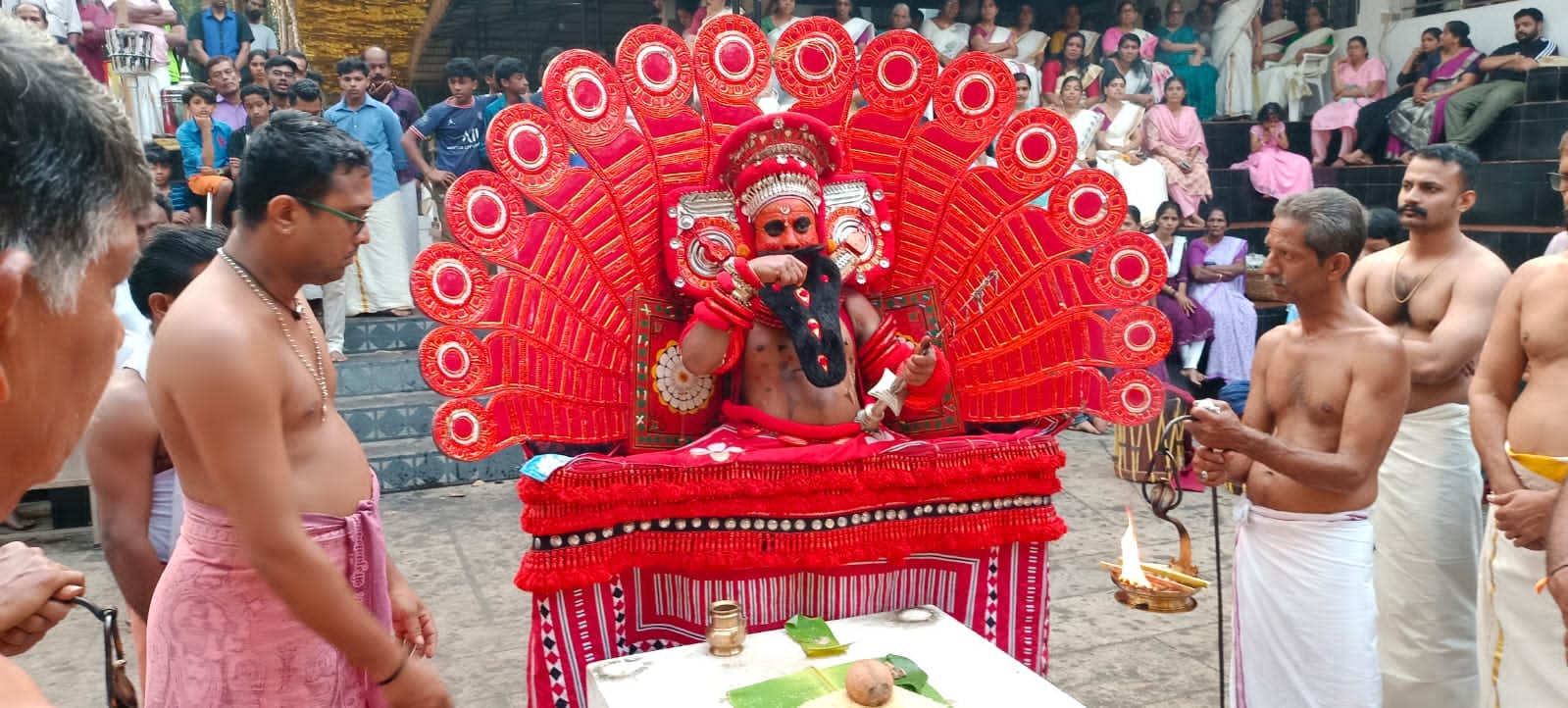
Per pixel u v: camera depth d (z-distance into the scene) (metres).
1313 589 2.20
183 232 2.03
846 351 2.36
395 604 1.91
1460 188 2.86
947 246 2.58
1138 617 3.73
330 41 13.41
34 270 0.68
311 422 1.62
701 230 2.31
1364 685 2.20
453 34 13.04
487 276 2.14
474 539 4.77
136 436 1.87
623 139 2.33
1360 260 3.21
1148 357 2.45
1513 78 8.38
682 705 1.86
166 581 1.58
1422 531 2.73
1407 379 2.14
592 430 2.33
